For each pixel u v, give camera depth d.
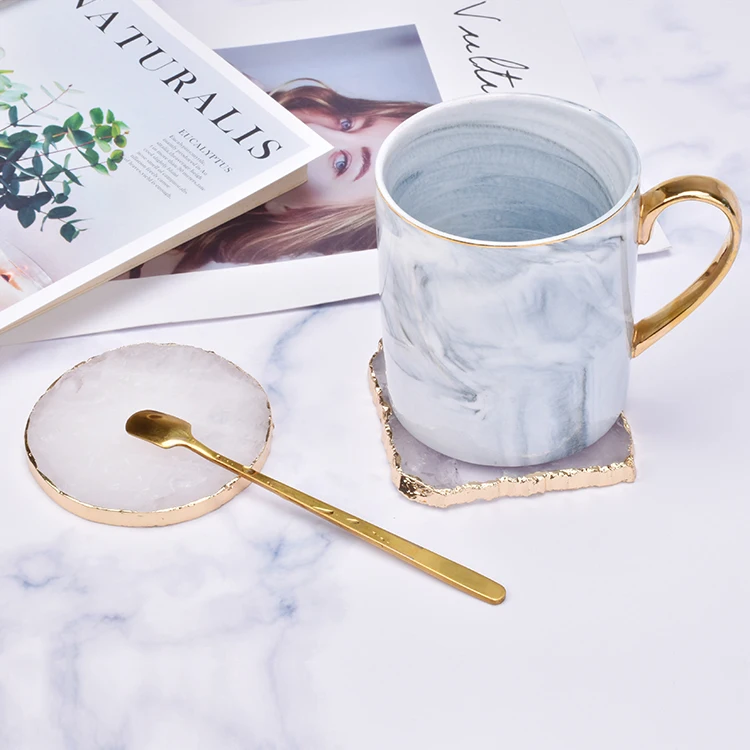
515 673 0.60
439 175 0.64
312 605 0.62
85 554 0.64
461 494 0.64
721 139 0.79
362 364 0.70
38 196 0.74
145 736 0.59
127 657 0.61
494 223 0.66
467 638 0.61
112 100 0.78
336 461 0.67
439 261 0.58
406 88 0.82
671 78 0.83
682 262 0.74
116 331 0.72
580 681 0.60
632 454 0.65
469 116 0.62
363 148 0.79
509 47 0.84
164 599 0.62
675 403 0.68
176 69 0.80
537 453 0.64
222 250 0.75
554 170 0.64
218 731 0.59
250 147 0.76
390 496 0.65
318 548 0.64
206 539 0.64
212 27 0.86
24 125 0.77
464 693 0.60
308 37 0.85
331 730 0.59
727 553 0.63
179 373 0.69
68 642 0.61
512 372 0.61
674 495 0.65
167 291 0.73
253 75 0.83
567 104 0.61
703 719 0.59
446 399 0.62
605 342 0.61
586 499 0.65
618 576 0.63
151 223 0.73
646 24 0.87
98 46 0.81
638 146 0.79
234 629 0.62
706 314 0.71
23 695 0.60
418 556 0.63
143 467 0.66
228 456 0.66
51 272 0.71
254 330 0.72
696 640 0.61
